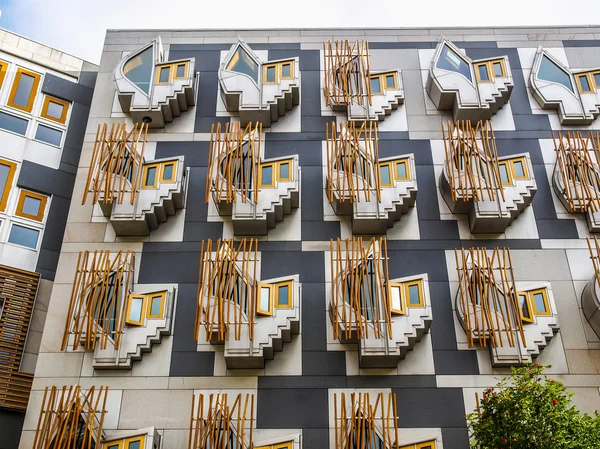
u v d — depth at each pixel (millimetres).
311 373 19969
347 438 18109
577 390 19844
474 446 17344
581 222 22891
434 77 25609
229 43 27797
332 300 20203
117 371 20000
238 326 19797
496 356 19891
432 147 24688
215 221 22891
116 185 22547
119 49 27453
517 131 25219
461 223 22859
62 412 18188
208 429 18094
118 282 20641
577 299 21484
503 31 28203
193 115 25562
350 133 23312
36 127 25594
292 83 25297
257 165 23016
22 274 22500
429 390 19703
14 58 26578
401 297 20438
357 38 27875
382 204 22234
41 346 20359
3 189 24000
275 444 18281
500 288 20812
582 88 25969
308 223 22797
